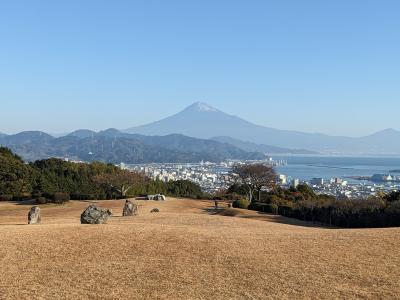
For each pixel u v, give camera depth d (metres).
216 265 18.17
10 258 18.62
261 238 23.27
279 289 15.52
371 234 24.30
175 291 15.32
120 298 14.68
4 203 59.97
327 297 14.79
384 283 16.06
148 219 35.28
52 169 81.88
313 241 22.48
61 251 19.69
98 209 28.14
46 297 14.70
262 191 81.94
